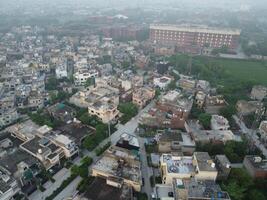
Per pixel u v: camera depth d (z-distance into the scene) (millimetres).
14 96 198250
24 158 126875
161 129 169875
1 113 171750
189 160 125688
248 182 119625
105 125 162625
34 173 122312
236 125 179500
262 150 156750
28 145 134750
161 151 145125
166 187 115750
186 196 103438
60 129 157875
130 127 173750
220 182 124250
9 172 117938
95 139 149000
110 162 124250
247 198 115312
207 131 156875
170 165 120688
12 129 158000
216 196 101250
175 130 163750
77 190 118188
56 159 131500
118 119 181750
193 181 109750
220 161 127938
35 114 175375
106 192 108312
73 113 181250
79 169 123875
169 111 181250
